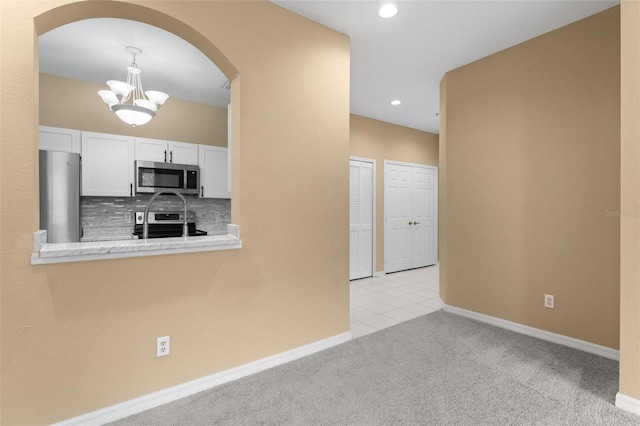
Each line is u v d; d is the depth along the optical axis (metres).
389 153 5.70
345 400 1.90
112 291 1.73
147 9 1.82
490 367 2.29
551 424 1.68
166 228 4.13
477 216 3.26
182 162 4.07
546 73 2.75
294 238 2.43
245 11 2.20
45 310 1.57
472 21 2.59
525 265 2.89
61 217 3.19
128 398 1.78
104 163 3.56
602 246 2.46
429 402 1.88
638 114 1.75
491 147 3.14
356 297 4.20
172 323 1.92
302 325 2.47
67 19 1.73
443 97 3.67
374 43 2.93
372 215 5.47
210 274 2.05
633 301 1.78
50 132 3.29
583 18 2.53
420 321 3.24
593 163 2.49
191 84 3.76
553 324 2.72
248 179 2.21
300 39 2.48
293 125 2.43
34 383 1.54
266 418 1.74
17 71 1.50
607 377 2.13
